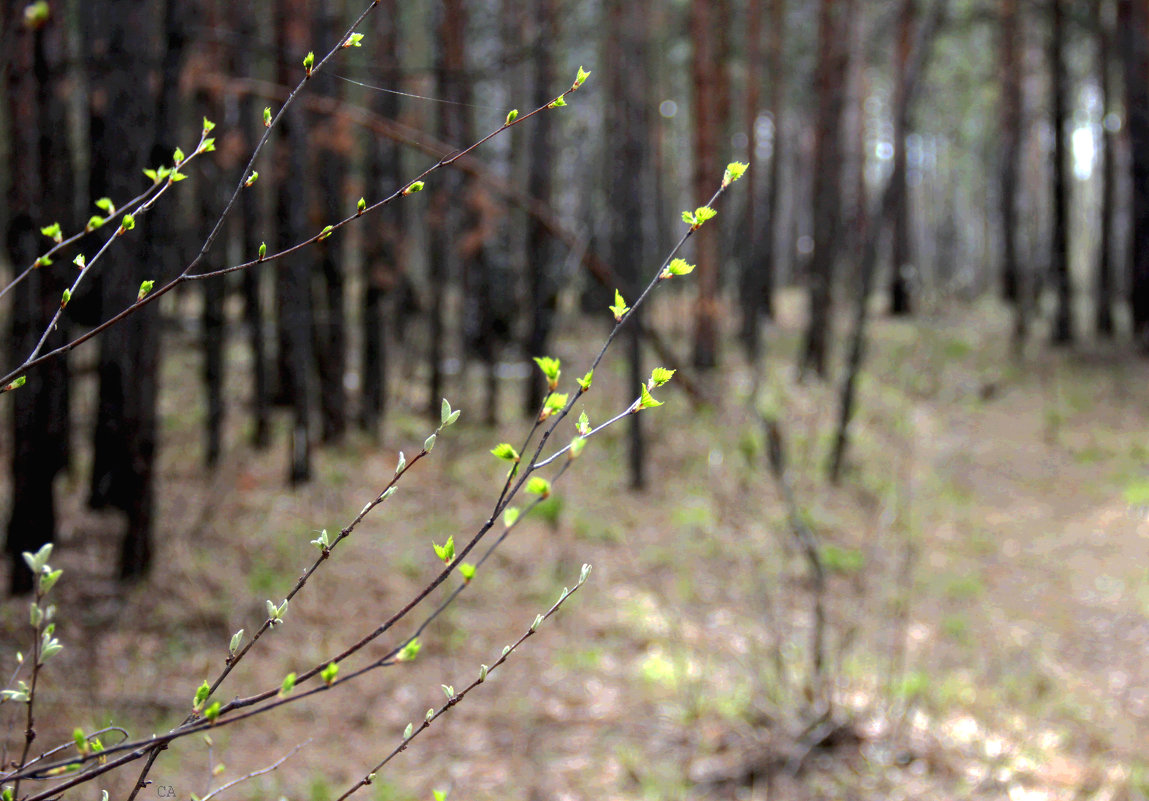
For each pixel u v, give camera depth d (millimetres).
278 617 923
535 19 11172
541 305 11422
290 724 4680
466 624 5984
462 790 4137
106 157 5586
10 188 5309
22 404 5543
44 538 5676
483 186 10266
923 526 8234
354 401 10695
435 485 8742
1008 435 11781
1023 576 7316
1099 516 8938
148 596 5680
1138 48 16484
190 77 6469
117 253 5609
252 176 917
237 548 6641
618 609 6293
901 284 19922
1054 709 5027
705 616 6070
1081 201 35781
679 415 11156
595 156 18953
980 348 16547
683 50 20797
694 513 7941
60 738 3920
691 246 15234
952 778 4215
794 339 18391
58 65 5340
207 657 5188
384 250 10312
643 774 4281
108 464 6883
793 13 20938
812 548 4805
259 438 9305
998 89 22078
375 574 6543
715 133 13000
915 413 11734
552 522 7809
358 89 10148
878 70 25359
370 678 5203
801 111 24797
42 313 5520
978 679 5316
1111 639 6176
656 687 5152
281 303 10430
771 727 4559
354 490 8359
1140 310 16672
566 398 844
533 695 5129
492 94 13938
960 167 33938
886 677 5117
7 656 4723
